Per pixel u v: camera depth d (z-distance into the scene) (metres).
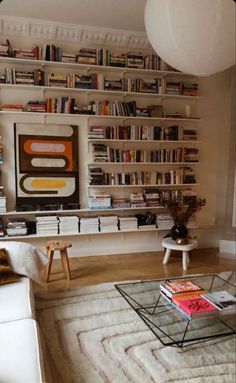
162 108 4.09
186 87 4.15
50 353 1.97
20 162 3.77
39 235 3.69
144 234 4.33
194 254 4.20
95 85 3.82
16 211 3.68
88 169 3.97
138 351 2.01
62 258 3.27
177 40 2.09
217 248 4.48
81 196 4.02
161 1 2.04
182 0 1.95
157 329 2.20
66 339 2.13
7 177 3.75
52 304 2.66
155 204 4.12
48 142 3.85
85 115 3.80
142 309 2.37
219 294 2.17
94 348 2.04
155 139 4.07
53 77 3.67
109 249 4.21
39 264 2.51
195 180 4.29
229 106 4.45
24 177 3.79
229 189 4.32
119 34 3.88
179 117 4.14
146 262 3.86
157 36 2.20
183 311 2.00
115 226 3.97
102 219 3.91
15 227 3.60
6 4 3.20
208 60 2.20
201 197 4.48
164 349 2.04
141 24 3.68
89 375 1.78
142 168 4.22
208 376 1.79
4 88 3.66
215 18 1.97
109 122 4.04
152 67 4.00
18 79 3.57
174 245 3.59
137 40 3.98
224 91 4.44
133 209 4.18
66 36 3.77
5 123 3.69
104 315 2.47
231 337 2.20
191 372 1.82
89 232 3.87
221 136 4.48
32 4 3.21
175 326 2.23
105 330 2.25
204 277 2.97
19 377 1.21
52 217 3.74
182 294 2.16
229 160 4.32
